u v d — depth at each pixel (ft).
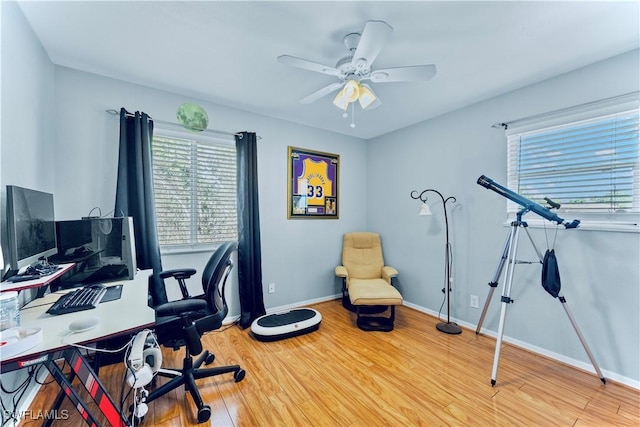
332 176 11.90
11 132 4.55
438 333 8.54
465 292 9.05
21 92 4.90
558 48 5.84
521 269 7.64
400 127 11.30
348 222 12.50
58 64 6.64
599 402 5.41
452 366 6.68
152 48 5.99
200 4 4.68
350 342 7.93
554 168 7.13
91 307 4.31
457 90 7.82
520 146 7.77
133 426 4.24
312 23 5.16
